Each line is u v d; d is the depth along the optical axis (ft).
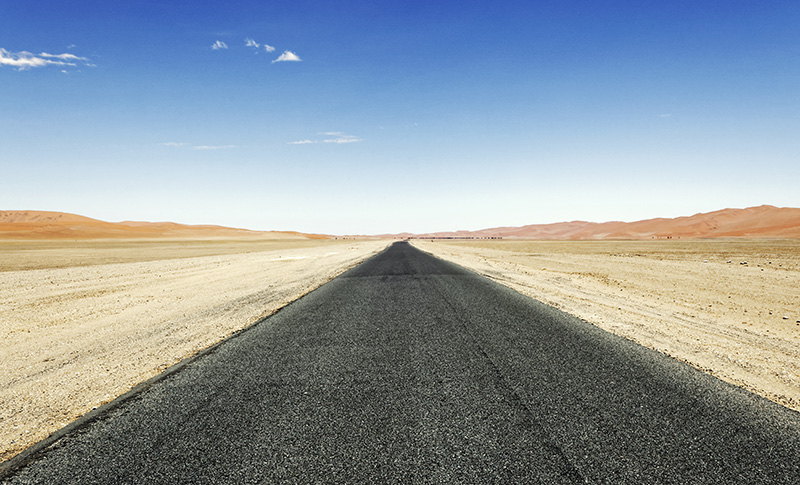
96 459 7.60
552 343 15.69
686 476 6.89
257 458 7.48
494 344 15.53
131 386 11.73
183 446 7.99
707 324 21.34
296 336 17.15
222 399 10.39
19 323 21.63
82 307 26.27
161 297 30.32
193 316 22.82
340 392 10.73
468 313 22.00
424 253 99.96
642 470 7.04
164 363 13.96
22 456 7.83
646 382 11.43
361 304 25.17
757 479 6.82
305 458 7.45
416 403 9.93
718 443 8.01
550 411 9.44
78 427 9.02
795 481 6.75
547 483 6.63
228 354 14.62
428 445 7.87
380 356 14.03
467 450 7.68
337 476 6.87
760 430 8.60
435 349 14.85
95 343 17.25
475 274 44.37
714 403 10.00
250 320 21.11
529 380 11.56
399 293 29.86
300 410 9.60
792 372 13.02
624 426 8.69
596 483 6.64
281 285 36.40
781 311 26.02
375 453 7.59
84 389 11.63
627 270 53.16
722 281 41.60
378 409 9.59
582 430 8.50
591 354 14.19
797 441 8.14
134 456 7.67
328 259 75.41
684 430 8.54
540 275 45.68
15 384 12.28
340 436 8.28
